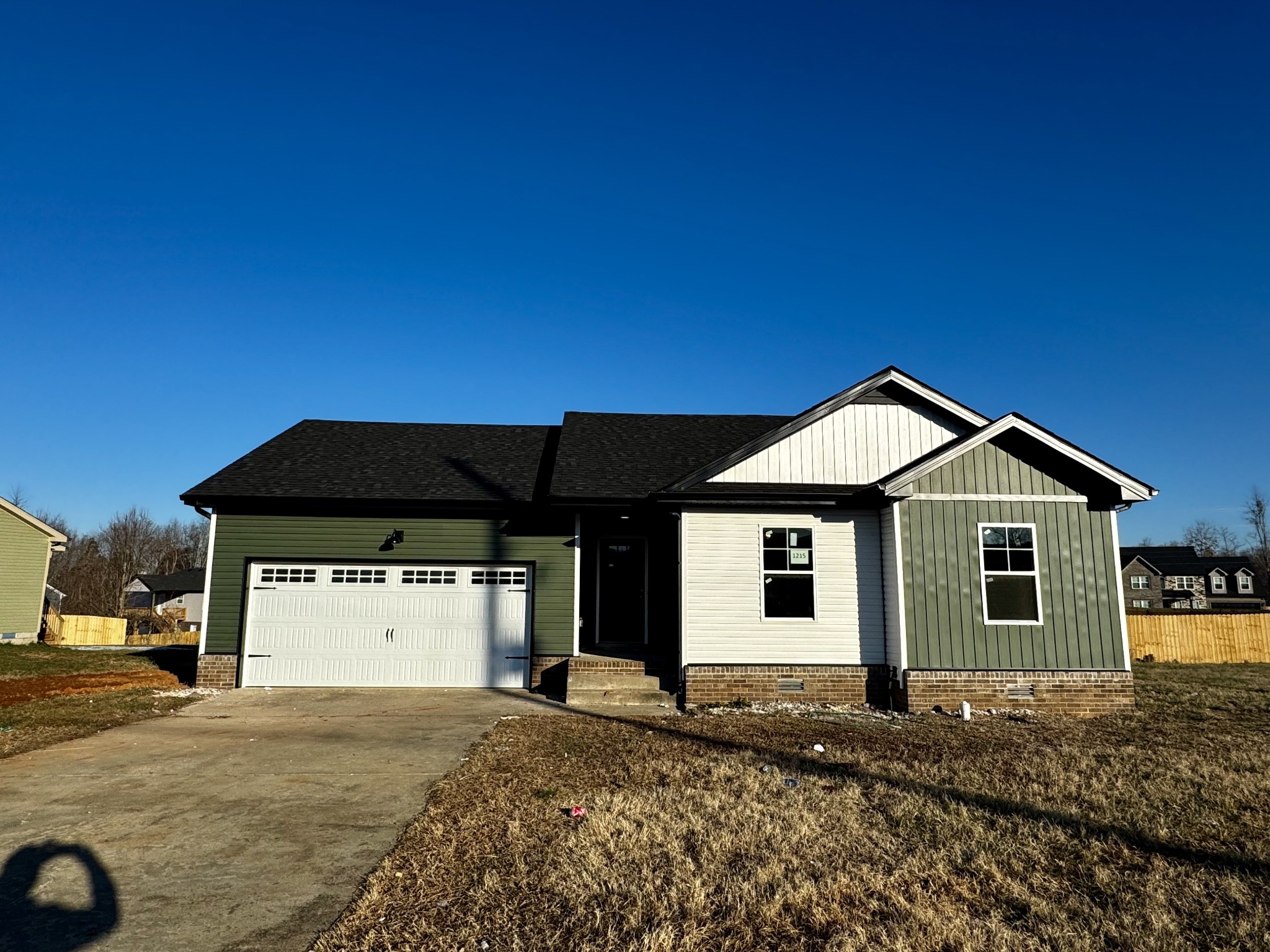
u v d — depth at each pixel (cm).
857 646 1373
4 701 1320
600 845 582
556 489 1522
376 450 1812
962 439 1347
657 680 1402
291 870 557
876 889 504
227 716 1215
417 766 877
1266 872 544
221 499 1520
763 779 788
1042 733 1105
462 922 463
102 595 6469
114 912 486
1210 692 1619
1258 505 7238
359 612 1541
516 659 1542
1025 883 525
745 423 1986
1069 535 1348
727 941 436
